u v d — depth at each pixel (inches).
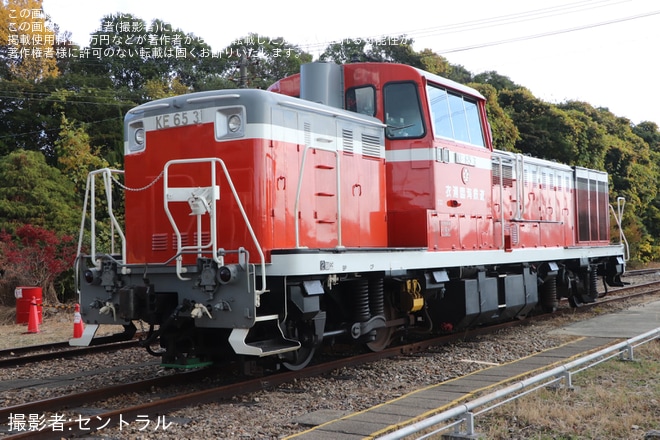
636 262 1272.1
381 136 348.2
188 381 292.2
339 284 317.7
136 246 297.0
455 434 196.7
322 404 246.7
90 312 286.5
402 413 223.5
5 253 648.4
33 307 525.7
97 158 856.3
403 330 376.2
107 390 260.4
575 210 576.7
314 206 298.4
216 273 255.0
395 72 350.0
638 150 1565.0
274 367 293.7
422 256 337.4
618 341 380.2
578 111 1386.6
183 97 287.3
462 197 379.2
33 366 347.9
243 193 271.7
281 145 281.3
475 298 389.7
